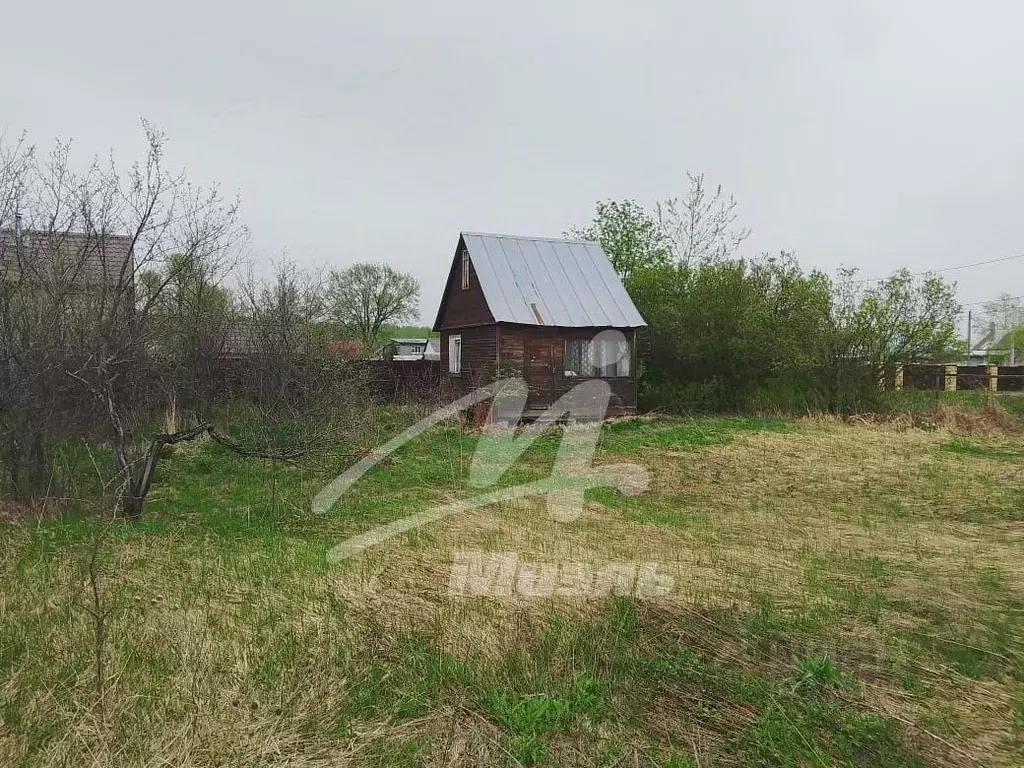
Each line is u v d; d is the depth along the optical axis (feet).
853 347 67.87
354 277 170.91
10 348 30.40
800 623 18.53
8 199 32.45
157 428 45.47
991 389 92.73
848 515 32.73
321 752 12.82
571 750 13.07
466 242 73.46
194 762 12.41
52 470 32.81
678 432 55.31
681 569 22.84
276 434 44.04
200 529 28.66
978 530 30.22
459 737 13.39
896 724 13.78
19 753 12.49
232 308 58.75
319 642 16.87
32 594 20.03
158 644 16.71
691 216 112.98
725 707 14.48
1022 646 17.61
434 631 17.42
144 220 32.78
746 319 72.33
